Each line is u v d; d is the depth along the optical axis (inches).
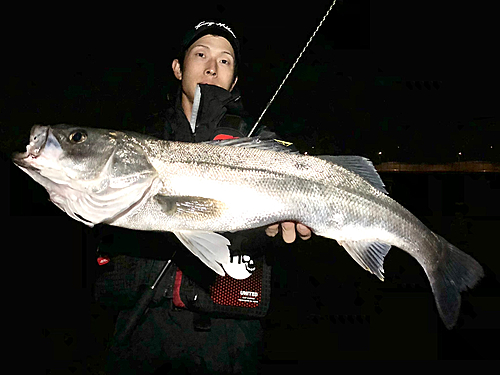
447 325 29.0
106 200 25.9
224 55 34.7
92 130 26.1
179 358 28.2
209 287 27.2
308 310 55.2
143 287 27.6
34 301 54.3
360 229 28.6
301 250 80.0
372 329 50.1
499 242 98.8
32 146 25.2
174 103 33.6
